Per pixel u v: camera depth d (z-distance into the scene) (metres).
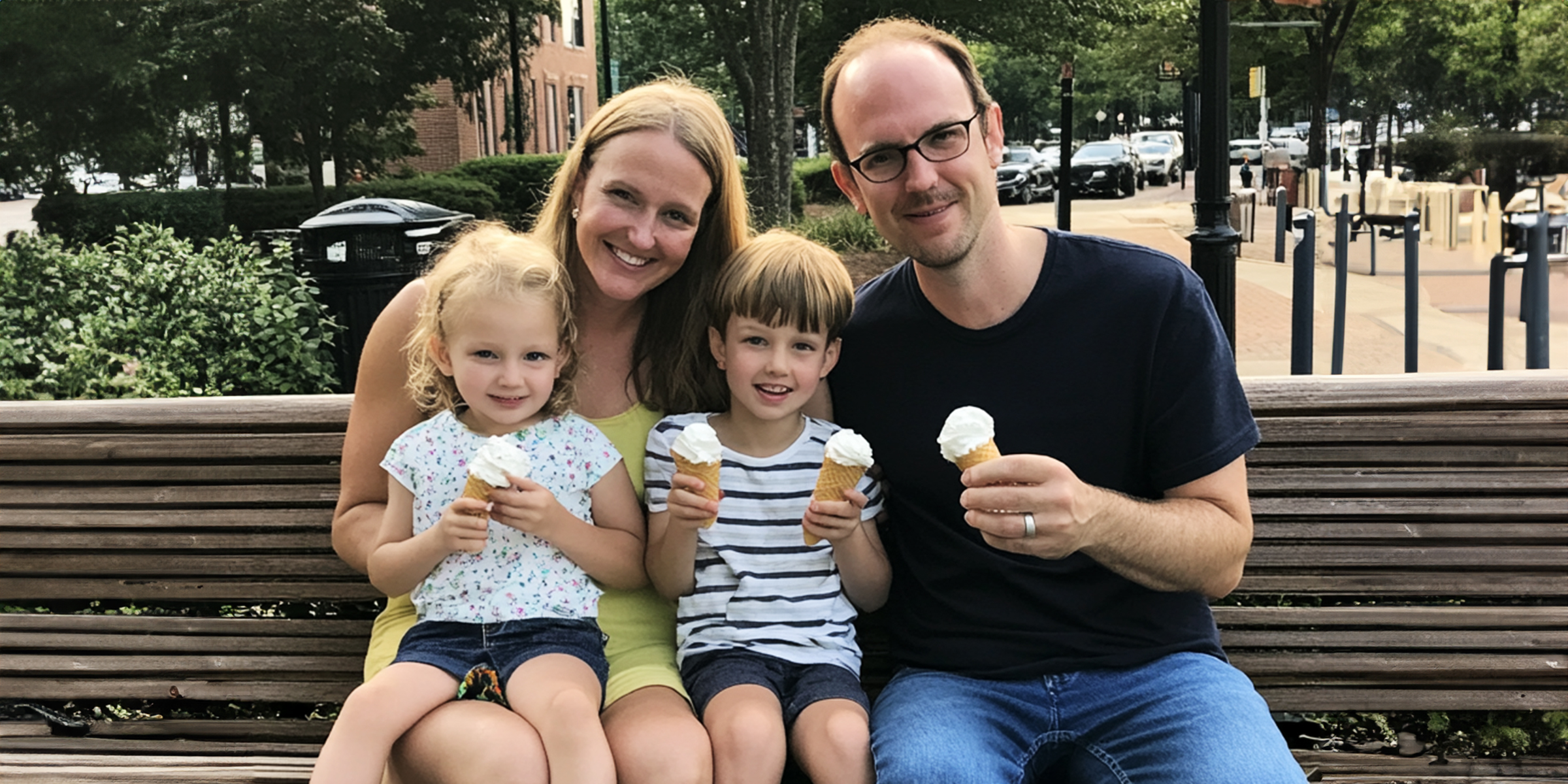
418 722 2.23
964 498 2.19
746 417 2.62
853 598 2.58
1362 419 2.70
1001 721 2.38
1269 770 2.11
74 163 15.94
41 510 2.82
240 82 17.31
